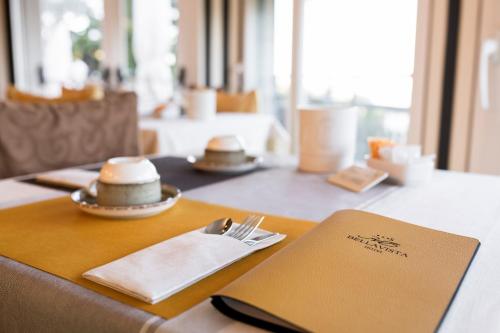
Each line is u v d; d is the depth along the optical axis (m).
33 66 5.48
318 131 1.16
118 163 0.77
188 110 2.49
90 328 0.46
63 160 1.49
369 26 3.37
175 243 0.59
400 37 3.24
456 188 1.02
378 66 3.38
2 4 5.34
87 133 1.56
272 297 0.43
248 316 0.42
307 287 0.45
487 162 2.65
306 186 1.03
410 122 2.92
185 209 0.82
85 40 5.03
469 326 0.42
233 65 3.93
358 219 0.65
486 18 2.56
